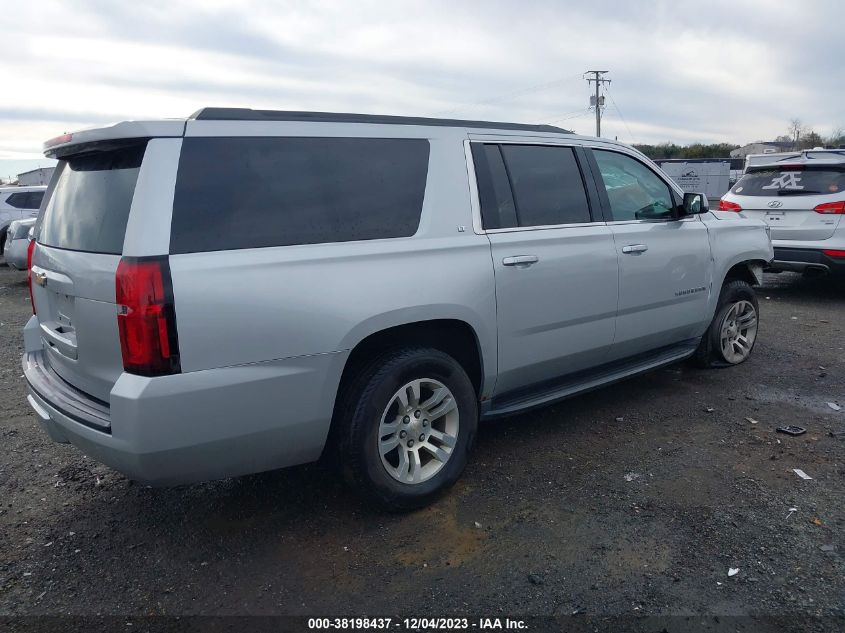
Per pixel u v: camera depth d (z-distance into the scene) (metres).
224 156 3.08
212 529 3.56
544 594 2.96
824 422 4.81
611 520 3.53
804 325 7.88
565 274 4.26
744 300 6.03
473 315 3.75
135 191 2.90
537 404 4.29
